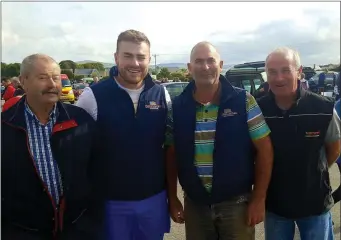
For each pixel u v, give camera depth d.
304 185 2.40
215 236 2.60
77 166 2.22
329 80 11.75
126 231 2.47
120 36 2.45
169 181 2.69
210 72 2.39
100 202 2.42
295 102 2.37
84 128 2.27
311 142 2.36
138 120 2.41
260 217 2.48
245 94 2.45
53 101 2.13
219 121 2.41
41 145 2.12
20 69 2.14
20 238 2.11
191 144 2.45
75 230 2.24
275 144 2.42
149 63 2.51
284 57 2.34
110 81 2.47
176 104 2.53
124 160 2.38
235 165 2.42
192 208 2.61
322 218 2.49
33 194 2.09
